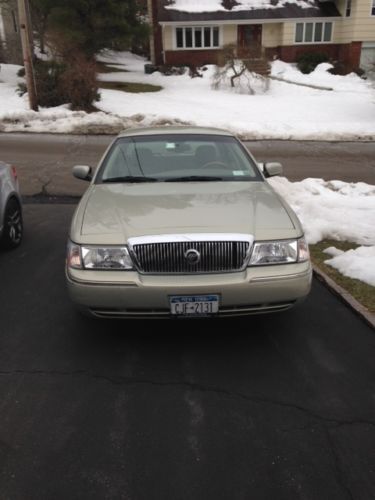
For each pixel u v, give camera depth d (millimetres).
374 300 4297
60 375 3246
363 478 2398
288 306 3467
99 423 2781
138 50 37250
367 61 28531
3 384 3137
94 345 3623
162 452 2561
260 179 4562
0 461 2486
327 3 29969
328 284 4621
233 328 3885
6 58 26234
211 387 3133
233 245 3285
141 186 4273
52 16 21156
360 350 3580
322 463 2492
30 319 4023
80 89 17953
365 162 12117
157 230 3346
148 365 3375
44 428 2730
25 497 2273
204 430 2734
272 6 29297
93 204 3885
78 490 2316
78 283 3291
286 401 2994
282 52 29016
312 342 3689
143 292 3219
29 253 5629
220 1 29984
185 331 3834
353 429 2748
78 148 12859
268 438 2672
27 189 8766
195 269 3271
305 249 3500
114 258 3281
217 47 28984
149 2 28656
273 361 3432
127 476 2400
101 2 21641
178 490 2320
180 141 4992
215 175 4523
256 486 2348
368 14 27500
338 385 3160
